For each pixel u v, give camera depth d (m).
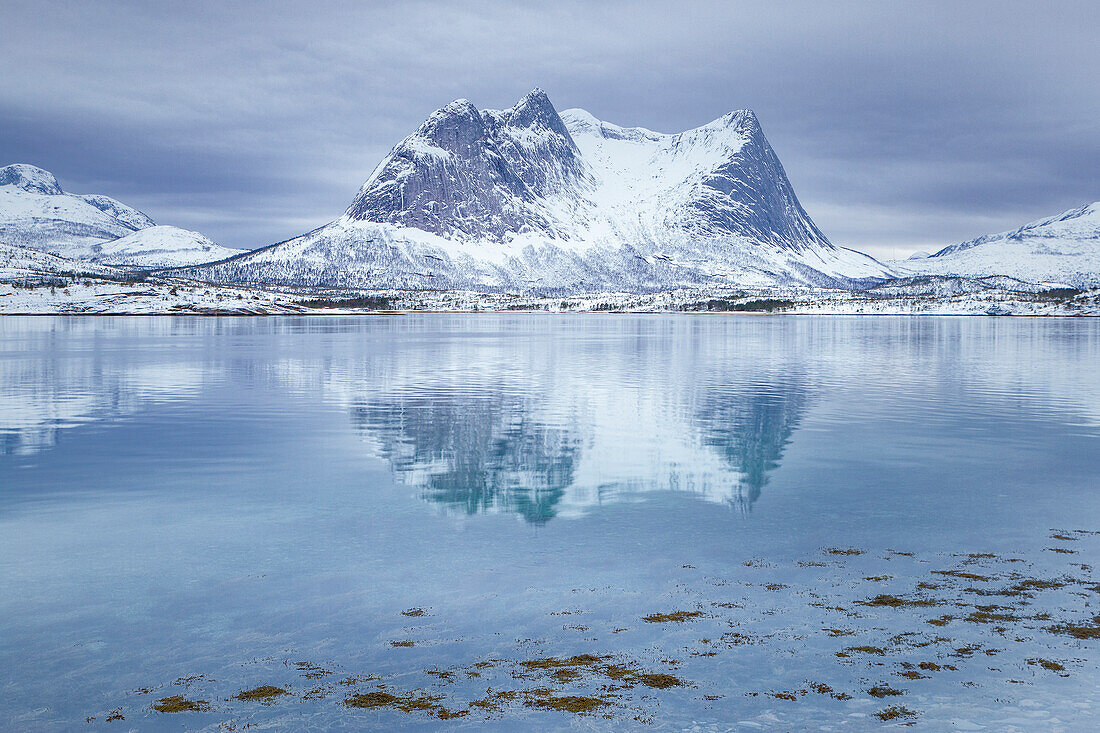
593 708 12.24
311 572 18.66
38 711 12.28
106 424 41.84
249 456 33.19
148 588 17.59
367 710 12.27
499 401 51.28
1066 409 47.59
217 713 12.21
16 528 22.47
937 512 24.06
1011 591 16.97
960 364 82.44
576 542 21.11
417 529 22.44
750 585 17.59
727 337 148.50
